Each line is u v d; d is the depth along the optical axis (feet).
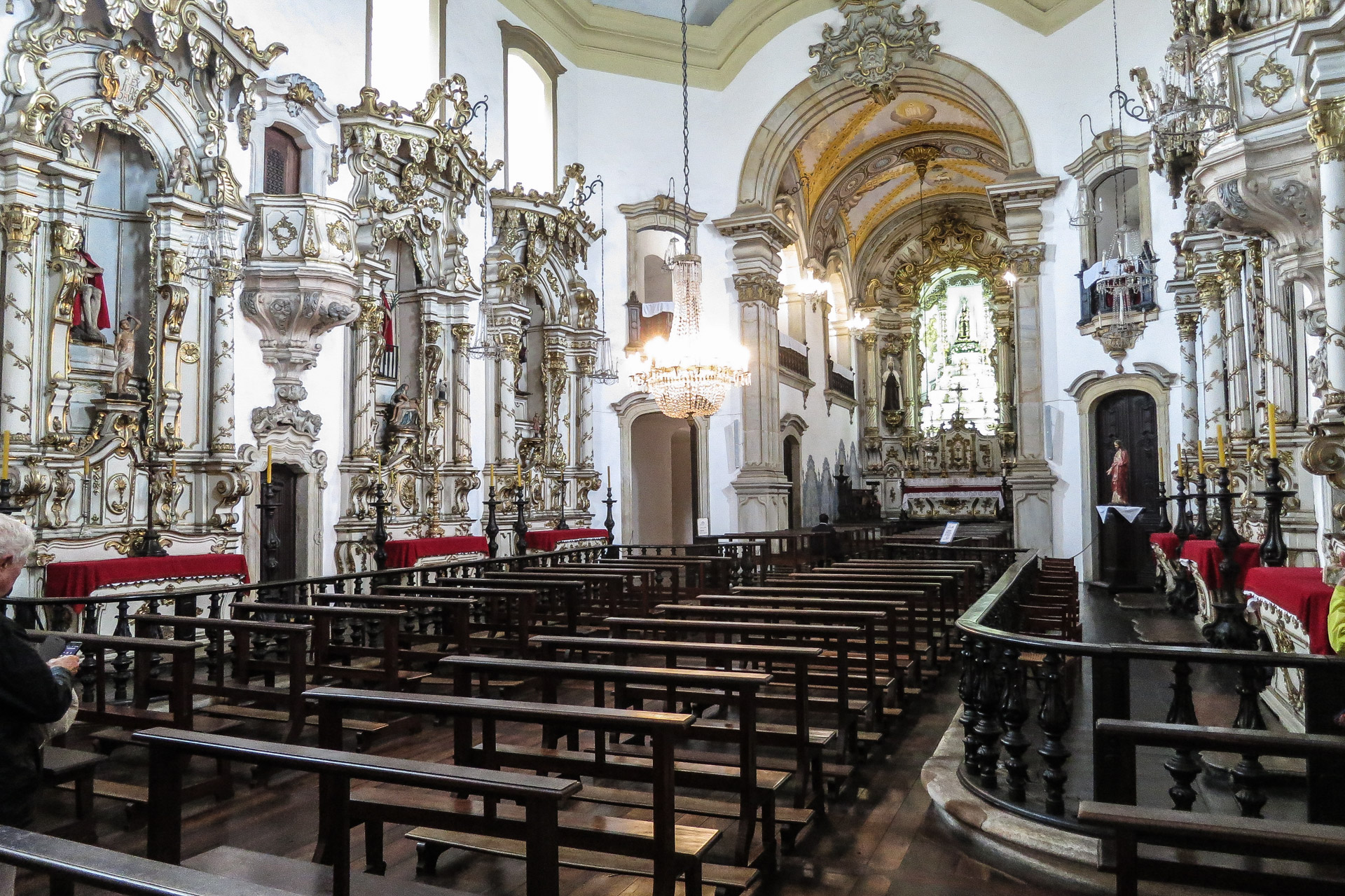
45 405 30.27
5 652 10.20
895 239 103.96
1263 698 23.26
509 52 58.85
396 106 44.93
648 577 32.83
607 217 66.28
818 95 65.57
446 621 30.22
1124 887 9.31
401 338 49.24
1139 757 18.80
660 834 11.79
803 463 80.43
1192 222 35.55
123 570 29.40
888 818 16.46
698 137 67.87
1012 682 16.21
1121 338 53.67
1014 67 60.23
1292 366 31.81
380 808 12.60
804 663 16.11
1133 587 49.06
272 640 28.14
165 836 10.95
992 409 103.04
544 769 14.43
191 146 34.96
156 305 33.88
